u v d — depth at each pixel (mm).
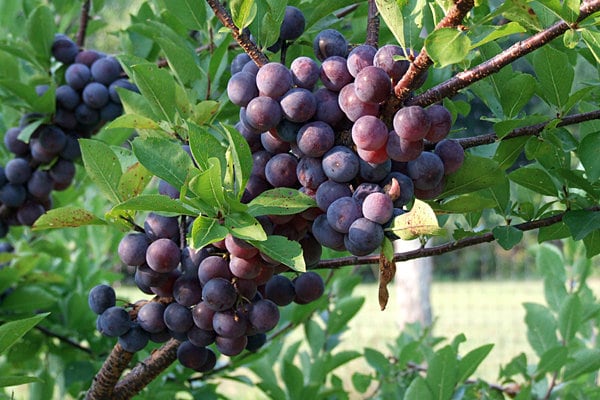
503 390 1020
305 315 952
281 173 608
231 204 577
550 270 1068
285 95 588
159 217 627
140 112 757
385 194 566
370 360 1053
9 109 1040
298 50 781
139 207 574
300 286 667
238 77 603
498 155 708
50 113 904
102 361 992
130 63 754
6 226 979
